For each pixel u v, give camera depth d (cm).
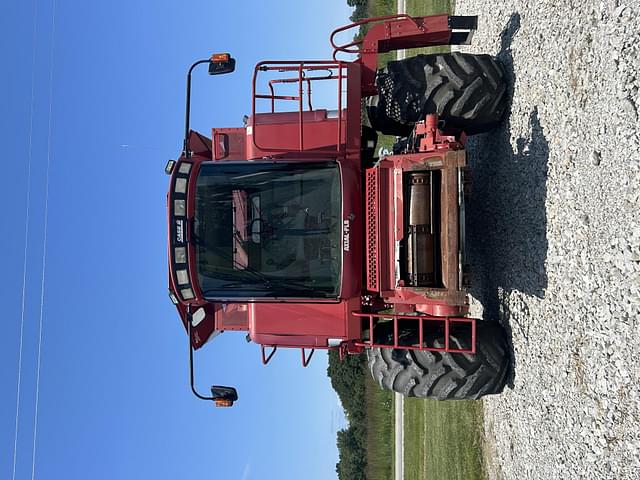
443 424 791
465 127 504
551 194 396
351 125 451
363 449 2069
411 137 470
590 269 339
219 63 475
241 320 486
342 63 452
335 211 422
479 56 489
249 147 471
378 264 409
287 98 502
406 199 416
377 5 1830
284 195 427
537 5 433
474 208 588
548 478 383
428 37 539
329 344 458
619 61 316
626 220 304
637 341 292
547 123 407
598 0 340
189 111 464
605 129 328
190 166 436
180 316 480
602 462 316
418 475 1027
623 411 300
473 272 590
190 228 424
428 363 444
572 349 355
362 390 2144
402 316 416
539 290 407
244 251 426
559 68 390
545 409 391
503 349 452
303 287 422
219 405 468
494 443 516
